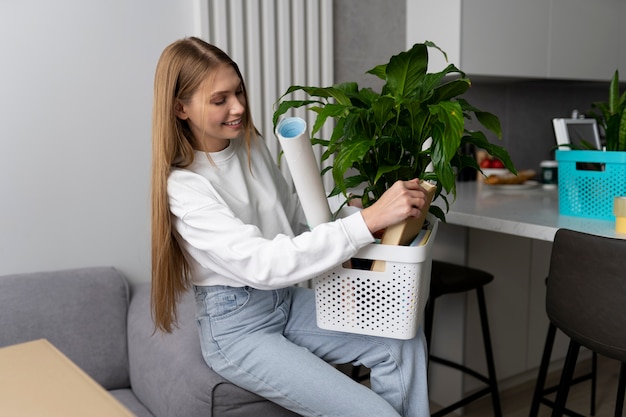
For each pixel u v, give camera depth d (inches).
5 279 68.9
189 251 53.5
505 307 96.3
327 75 94.9
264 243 47.9
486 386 96.7
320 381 49.2
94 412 27.3
